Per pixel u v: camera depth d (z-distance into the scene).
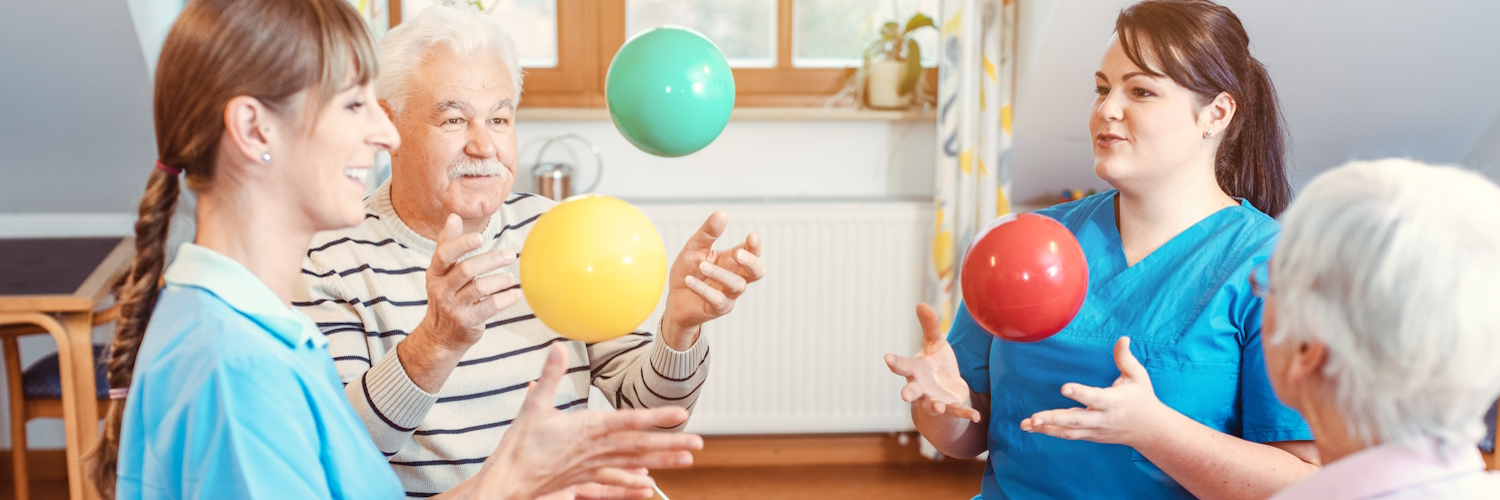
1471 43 2.51
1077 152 2.92
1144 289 1.19
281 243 0.84
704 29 3.03
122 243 2.77
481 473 0.94
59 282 2.41
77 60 2.44
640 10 2.99
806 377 3.04
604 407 2.97
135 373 0.80
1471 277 0.66
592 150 3.00
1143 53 1.14
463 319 0.99
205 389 0.74
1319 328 0.71
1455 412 0.69
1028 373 1.23
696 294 1.16
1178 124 1.14
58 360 2.65
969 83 2.75
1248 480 1.00
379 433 1.06
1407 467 0.70
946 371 1.17
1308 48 2.54
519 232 1.38
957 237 2.88
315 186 0.82
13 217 2.91
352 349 1.22
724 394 3.04
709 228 1.12
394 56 1.21
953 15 2.73
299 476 0.76
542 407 0.82
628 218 1.00
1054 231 1.07
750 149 3.05
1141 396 0.98
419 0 2.82
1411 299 0.67
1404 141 2.88
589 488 0.89
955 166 2.83
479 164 1.23
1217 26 1.14
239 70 0.77
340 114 0.82
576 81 2.99
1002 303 1.04
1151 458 1.03
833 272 2.97
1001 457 1.28
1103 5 2.44
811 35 3.06
